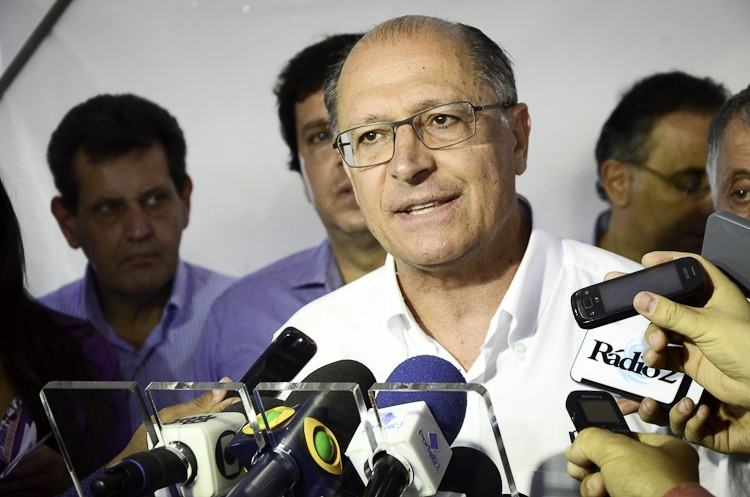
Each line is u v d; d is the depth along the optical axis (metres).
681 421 1.57
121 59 2.97
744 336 1.31
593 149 2.53
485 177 1.90
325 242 2.79
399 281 2.09
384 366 2.08
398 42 1.94
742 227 1.42
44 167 3.06
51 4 2.99
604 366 1.65
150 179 2.96
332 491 1.17
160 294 2.94
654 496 1.12
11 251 2.81
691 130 2.45
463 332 2.05
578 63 2.53
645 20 2.47
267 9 2.80
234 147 2.88
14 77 3.08
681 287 1.39
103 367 2.97
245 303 2.88
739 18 2.41
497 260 2.01
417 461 1.13
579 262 2.09
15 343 2.81
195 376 2.92
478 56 1.95
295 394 1.21
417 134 1.89
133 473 1.17
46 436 2.78
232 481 1.25
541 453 1.93
